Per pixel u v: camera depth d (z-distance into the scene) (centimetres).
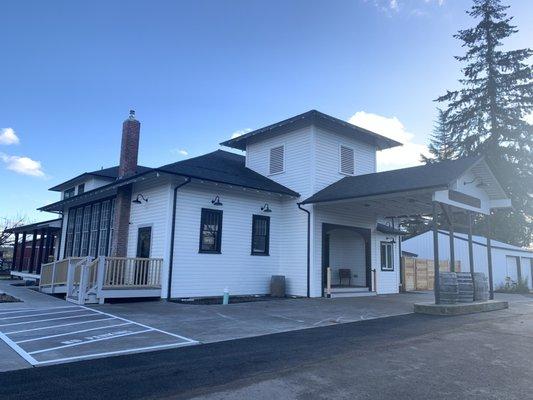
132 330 860
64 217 2375
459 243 2770
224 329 889
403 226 3919
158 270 1390
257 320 1016
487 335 859
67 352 670
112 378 537
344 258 1952
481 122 3619
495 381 543
